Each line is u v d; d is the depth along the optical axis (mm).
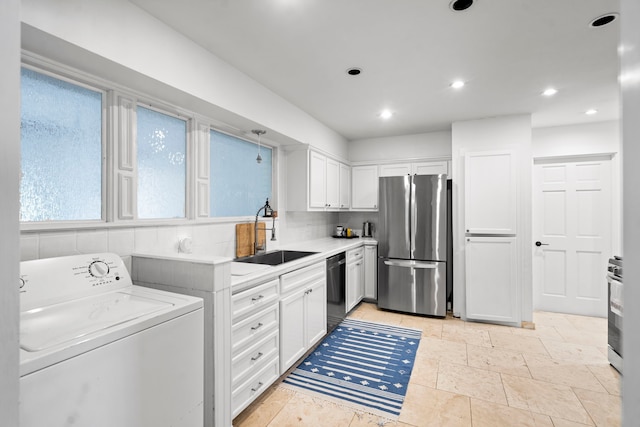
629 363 355
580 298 3852
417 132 4258
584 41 2002
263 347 2115
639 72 354
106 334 1118
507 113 3416
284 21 1794
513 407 2037
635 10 361
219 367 1672
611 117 3547
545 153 3922
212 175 2676
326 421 1920
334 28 1866
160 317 1316
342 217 5012
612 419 1915
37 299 1354
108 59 1523
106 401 1115
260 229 3115
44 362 952
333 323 3264
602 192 3768
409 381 2342
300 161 3547
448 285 3852
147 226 2033
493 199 3451
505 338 3113
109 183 1808
